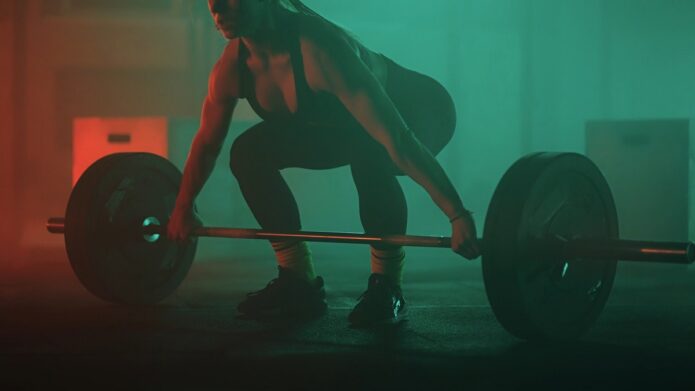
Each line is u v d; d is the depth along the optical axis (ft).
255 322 8.14
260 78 7.73
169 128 16.33
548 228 6.67
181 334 7.42
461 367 5.98
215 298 10.21
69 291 10.88
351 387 5.36
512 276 6.38
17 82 25.35
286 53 7.46
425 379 5.60
